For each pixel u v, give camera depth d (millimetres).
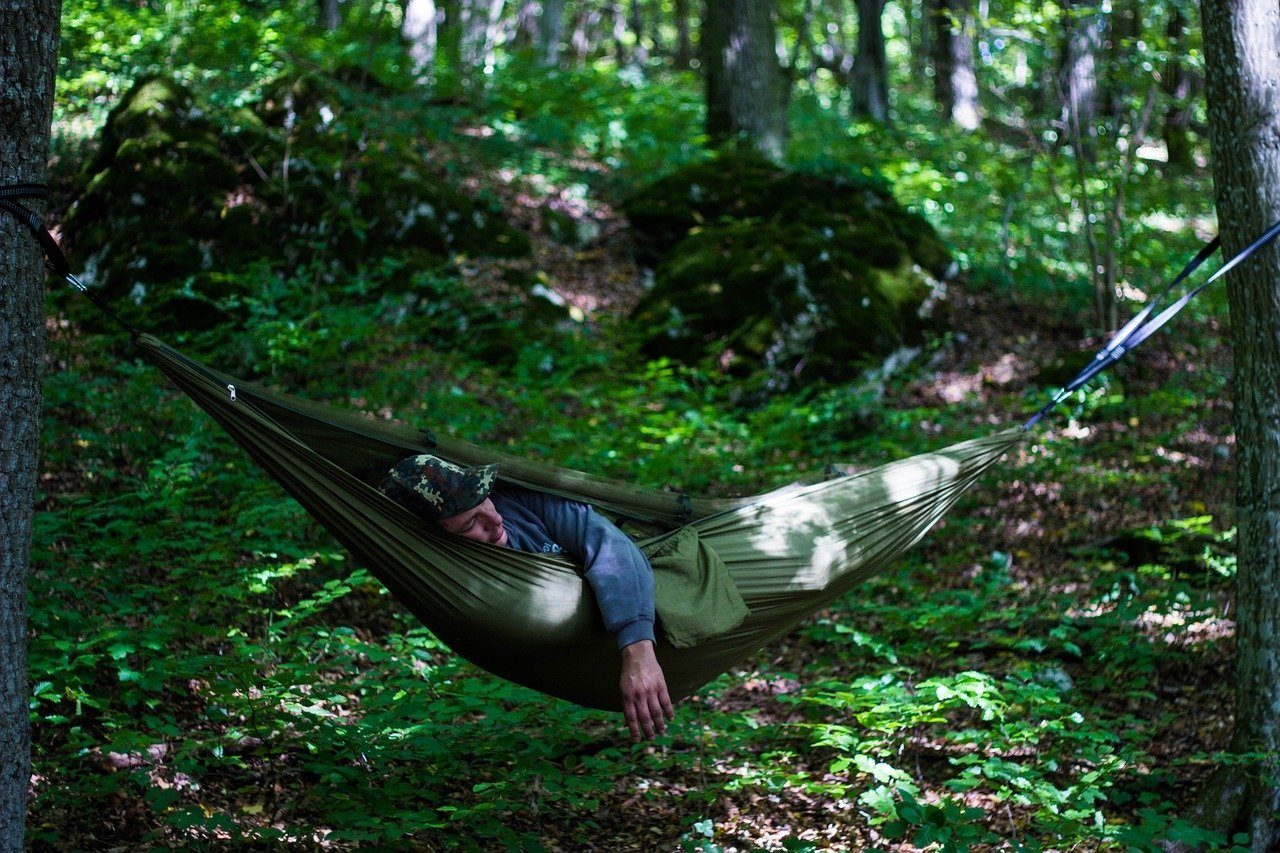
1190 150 15312
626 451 6930
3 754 2543
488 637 3000
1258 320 3758
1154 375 8648
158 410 6320
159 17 10281
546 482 3207
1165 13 9070
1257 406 3777
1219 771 3852
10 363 2557
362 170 8828
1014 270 10508
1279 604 3754
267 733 3854
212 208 8141
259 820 3510
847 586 3494
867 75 18703
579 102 13227
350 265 8367
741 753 4379
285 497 5547
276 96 8992
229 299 7270
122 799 3471
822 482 3627
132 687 3930
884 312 8938
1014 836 3725
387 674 4129
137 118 8383
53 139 8938
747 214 10141
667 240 10211
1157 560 5961
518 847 3342
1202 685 4797
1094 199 9945
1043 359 9164
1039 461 7145
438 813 3652
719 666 3279
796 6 25219
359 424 3121
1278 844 3715
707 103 13484
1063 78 9742
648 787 4086
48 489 5496
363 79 9703
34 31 2576
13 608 2574
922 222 10508
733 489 6656
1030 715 4352
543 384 7867
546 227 10070
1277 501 3754
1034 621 5363
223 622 4570
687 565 3104
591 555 3006
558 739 3980
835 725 4164
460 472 2971
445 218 8945
